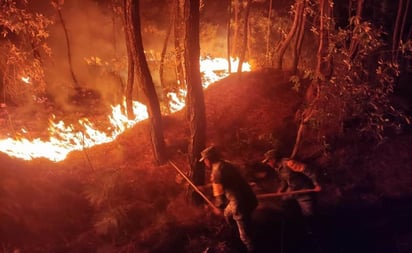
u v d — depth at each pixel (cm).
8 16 904
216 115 893
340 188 728
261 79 978
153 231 643
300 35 969
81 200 705
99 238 639
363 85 706
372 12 1093
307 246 626
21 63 964
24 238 620
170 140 840
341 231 648
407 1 923
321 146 782
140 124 899
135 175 759
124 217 657
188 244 625
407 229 643
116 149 832
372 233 642
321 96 720
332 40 718
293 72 1002
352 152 795
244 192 588
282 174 618
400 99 928
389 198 707
